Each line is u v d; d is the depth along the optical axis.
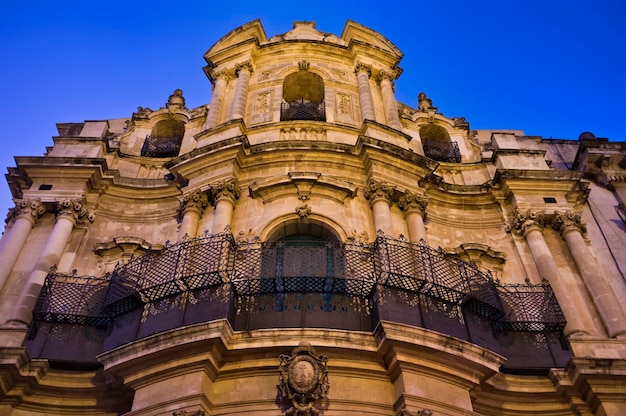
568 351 12.99
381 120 19.34
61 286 13.77
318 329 10.84
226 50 21.59
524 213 16.86
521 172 17.62
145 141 20.73
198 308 11.27
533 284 15.29
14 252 15.04
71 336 12.88
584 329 13.72
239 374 10.86
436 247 16.36
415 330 10.80
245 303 11.55
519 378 12.43
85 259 15.79
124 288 12.41
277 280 11.99
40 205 16.25
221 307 11.09
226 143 16.09
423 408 10.33
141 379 10.91
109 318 12.84
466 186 17.86
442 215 17.44
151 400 10.56
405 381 10.59
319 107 19.81
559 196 17.55
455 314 11.98
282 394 10.34
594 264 15.52
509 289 15.16
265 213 15.14
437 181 17.52
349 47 21.52
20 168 17.03
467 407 10.96
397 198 15.92
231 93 20.38
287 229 15.06
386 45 22.17
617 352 13.04
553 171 17.62
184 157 16.58
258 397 10.49
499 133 20.70
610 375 12.12
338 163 16.33
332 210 15.23
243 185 15.98
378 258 12.55
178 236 15.07
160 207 17.45
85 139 18.52
